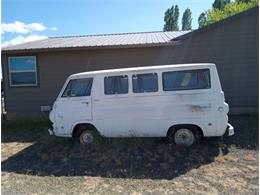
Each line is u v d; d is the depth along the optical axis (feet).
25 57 44.70
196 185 18.48
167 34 52.39
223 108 24.52
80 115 26.61
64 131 27.09
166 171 21.07
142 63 43.45
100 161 23.53
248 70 41.78
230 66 42.09
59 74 44.60
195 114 24.84
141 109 25.64
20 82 45.14
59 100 27.25
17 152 27.66
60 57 44.39
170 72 25.41
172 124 25.22
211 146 25.59
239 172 20.27
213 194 17.03
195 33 41.93
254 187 17.80
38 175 21.47
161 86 25.40
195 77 25.07
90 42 45.98
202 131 24.93
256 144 26.43
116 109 26.00
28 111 45.03
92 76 26.61
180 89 25.21
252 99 41.88
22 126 40.14
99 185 19.16
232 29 41.63
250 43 41.45
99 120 26.32
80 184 19.44
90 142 26.84
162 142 26.48
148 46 42.22
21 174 21.80
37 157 25.70
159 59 43.21
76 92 26.91
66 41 49.55
